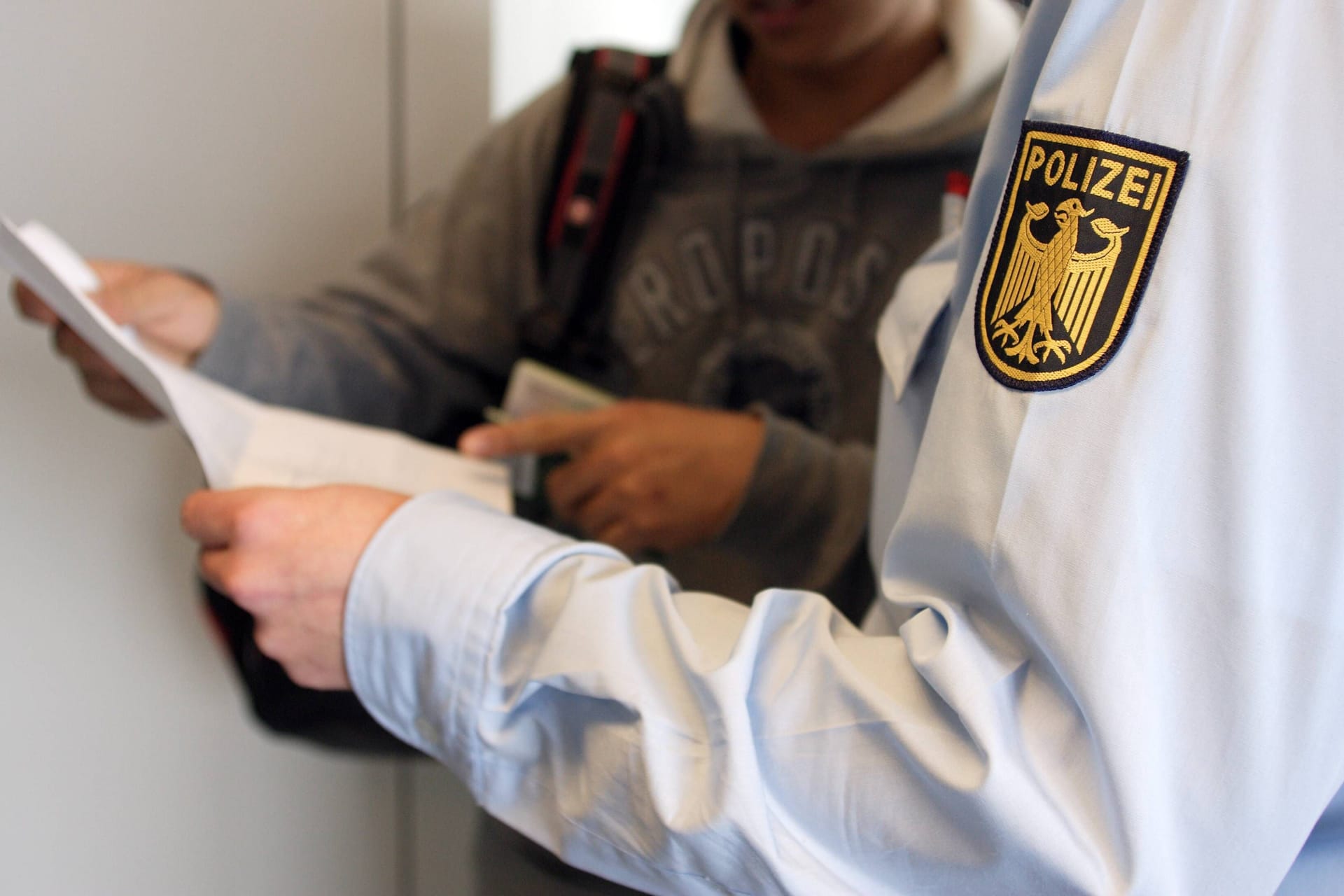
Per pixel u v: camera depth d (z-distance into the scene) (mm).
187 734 1113
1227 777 326
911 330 498
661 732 384
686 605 442
